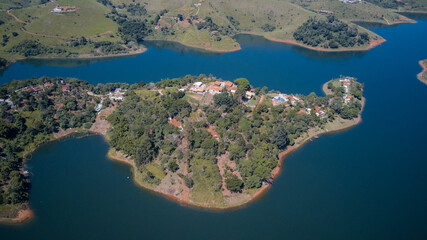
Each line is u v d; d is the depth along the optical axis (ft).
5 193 579.07
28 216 571.28
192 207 601.21
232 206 608.60
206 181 641.40
